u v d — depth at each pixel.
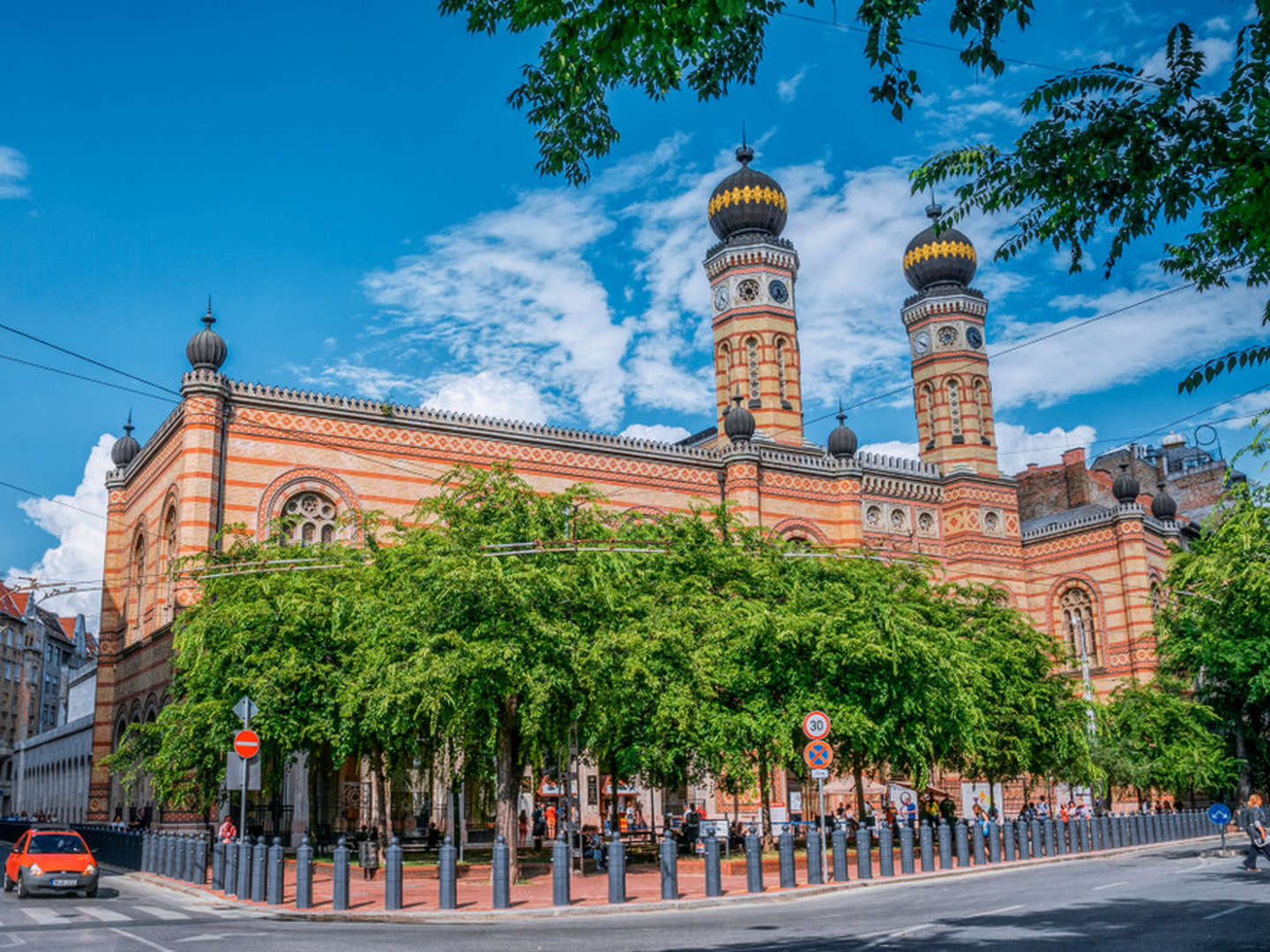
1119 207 10.23
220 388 39.16
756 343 57.16
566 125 11.91
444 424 43.41
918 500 56.59
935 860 33.16
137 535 45.78
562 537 28.91
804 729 26.27
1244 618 35.84
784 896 23.45
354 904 22.56
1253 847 26.80
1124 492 58.12
